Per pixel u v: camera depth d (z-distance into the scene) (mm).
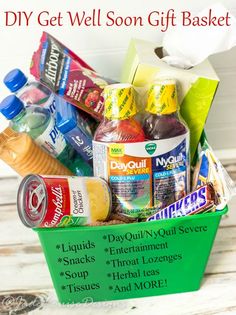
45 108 708
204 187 633
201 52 723
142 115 679
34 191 606
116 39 875
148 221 627
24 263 759
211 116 954
